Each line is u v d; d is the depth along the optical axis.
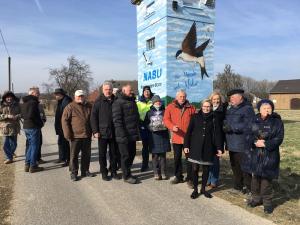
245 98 7.03
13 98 10.33
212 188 7.46
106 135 8.04
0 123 10.19
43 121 10.36
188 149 7.08
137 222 5.57
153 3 15.55
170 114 7.89
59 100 10.09
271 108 5.97
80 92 8.39
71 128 8.28
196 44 15.17
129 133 7.96
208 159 6.79
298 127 23.36
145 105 9.11
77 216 5.84
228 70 40.03
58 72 64.31
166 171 8.67
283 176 8.47
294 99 85.12
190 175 7.45
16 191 7.29
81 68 65.12
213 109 7.15
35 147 9.05
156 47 15.33
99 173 8.92
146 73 16.27
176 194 7.05
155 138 8.17
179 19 14.75
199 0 15.19
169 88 14.61
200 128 6.86
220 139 6.83
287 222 5.50
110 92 8.16
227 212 5.98
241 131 6.82
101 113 8.07
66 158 9.92
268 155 5.90
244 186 7.22
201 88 15.34
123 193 7.14
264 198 5.96
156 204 6.43
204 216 5.80
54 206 6.34
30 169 9.01
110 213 5.98
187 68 14.98
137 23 17.11
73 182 8.02
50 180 8.20
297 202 6.48
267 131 5.88
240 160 6.90
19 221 5.62
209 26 15.43
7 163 10.27
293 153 12.14
